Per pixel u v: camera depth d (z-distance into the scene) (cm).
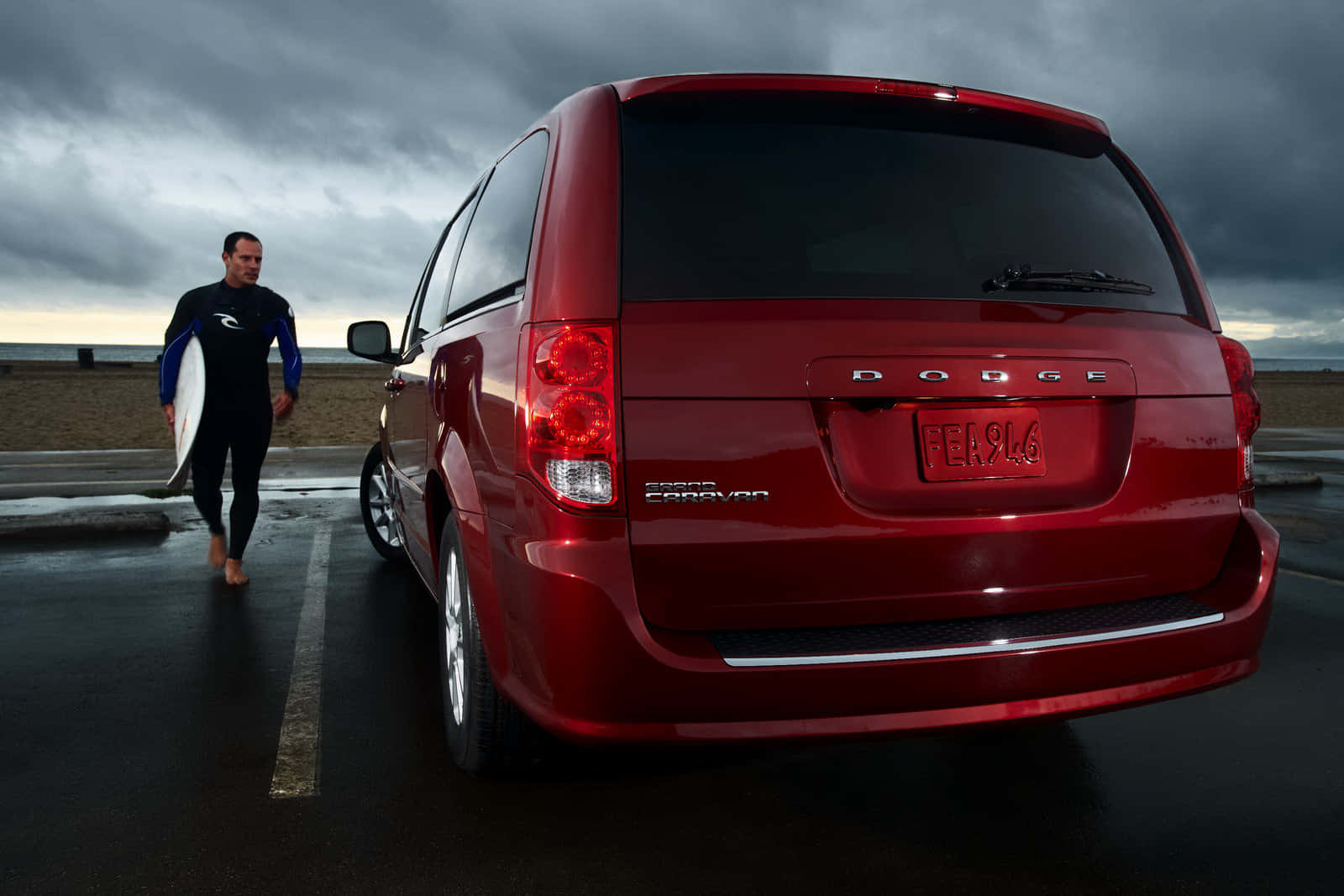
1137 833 228
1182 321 235
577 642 187
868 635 197
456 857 215
